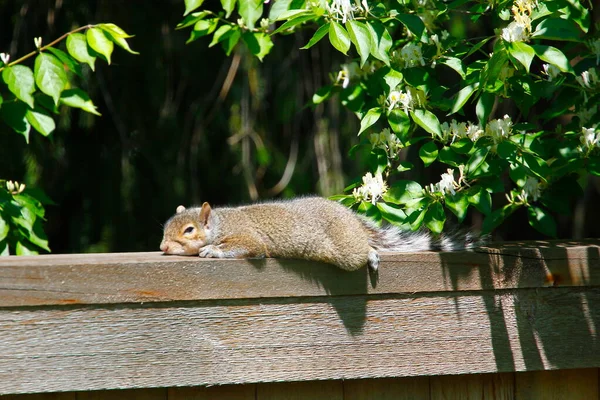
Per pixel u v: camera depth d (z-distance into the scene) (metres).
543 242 7.19
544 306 6.42
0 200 8.95
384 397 6.38
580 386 6.61
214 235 7.15
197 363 5.95
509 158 6.85
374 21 7.10
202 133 15.39
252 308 6.04
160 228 14.84
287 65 15.75
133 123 14.95
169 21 14.82
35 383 5.73
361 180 8.20
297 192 15.70
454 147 7.34
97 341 5.82
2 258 6.14
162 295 5.88
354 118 15.66
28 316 5.72
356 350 6.18
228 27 9.28
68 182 14.63
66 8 14.33
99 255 6.47
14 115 9.02
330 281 6.13
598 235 15.82
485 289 6.33
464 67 7.71
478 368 6.33
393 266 6.21
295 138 15.80
